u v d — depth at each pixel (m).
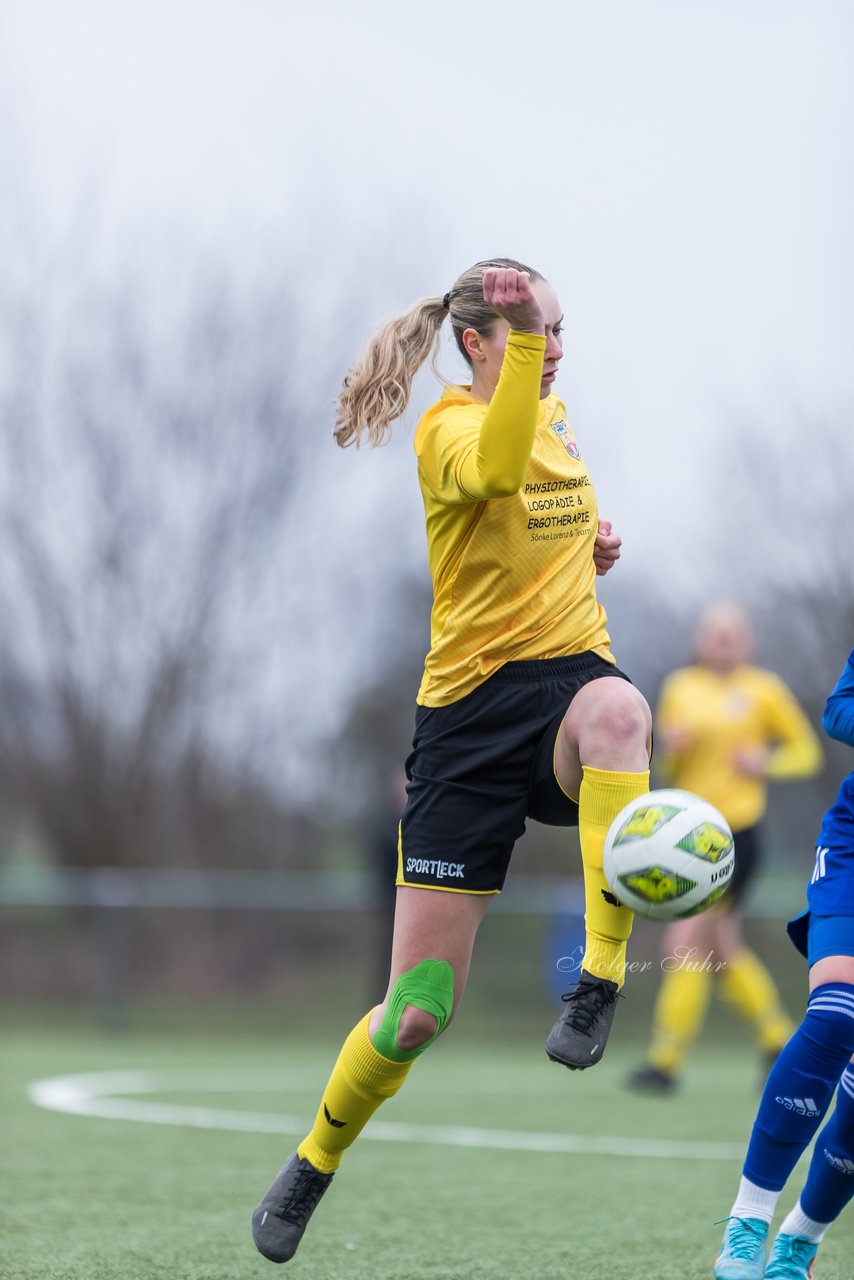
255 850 80.06
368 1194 21.84
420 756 14.77
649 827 13.06
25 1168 23.89
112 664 77.12
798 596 70.12
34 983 62.50
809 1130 14.00
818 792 73.06
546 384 14.86
